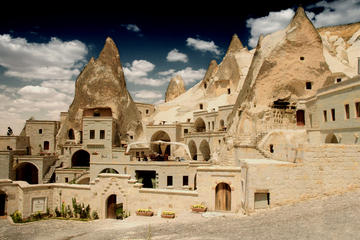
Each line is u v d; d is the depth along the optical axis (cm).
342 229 1277
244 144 3800
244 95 4744
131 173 4319
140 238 1727
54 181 5544
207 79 8700
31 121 6662
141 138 7262
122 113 7056
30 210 3117
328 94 3378
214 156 4662
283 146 2333
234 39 8081
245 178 2102
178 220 2253
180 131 6719
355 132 2886
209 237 1497
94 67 7206
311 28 4488
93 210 3075
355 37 7550
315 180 1975
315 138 3566
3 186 3192
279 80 4422
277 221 1612
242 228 1606
